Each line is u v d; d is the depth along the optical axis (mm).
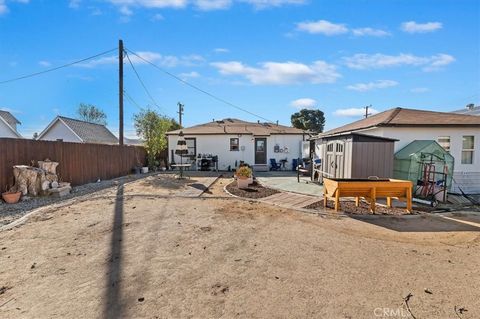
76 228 5656
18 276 3592
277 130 21562
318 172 12766
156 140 18594
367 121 13750
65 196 9211
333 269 3855
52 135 26469
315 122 44406
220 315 2770
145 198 8906
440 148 9875
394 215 6941
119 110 15898
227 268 3867
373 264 4039
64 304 2955
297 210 7426
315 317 2750
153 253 4391
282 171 19328
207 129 21672
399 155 10500
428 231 5719
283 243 4898
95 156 13016
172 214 6879
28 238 5059
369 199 8023
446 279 3592
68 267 3865
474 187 10789
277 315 2777
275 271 3779
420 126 10930
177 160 20703
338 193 7133
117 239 5027
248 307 2914
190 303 2986
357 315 2793
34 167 9016
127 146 16672
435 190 9031
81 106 43375
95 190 10539
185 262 4059
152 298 3082
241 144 20438
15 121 27719
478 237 5352
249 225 6000
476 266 4000
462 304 3020
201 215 6816
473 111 20625
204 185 12055
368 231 5684
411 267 3947
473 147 11195
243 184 11141
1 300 3027
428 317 2777
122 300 3039
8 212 6953
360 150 9109
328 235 5383
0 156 8008
